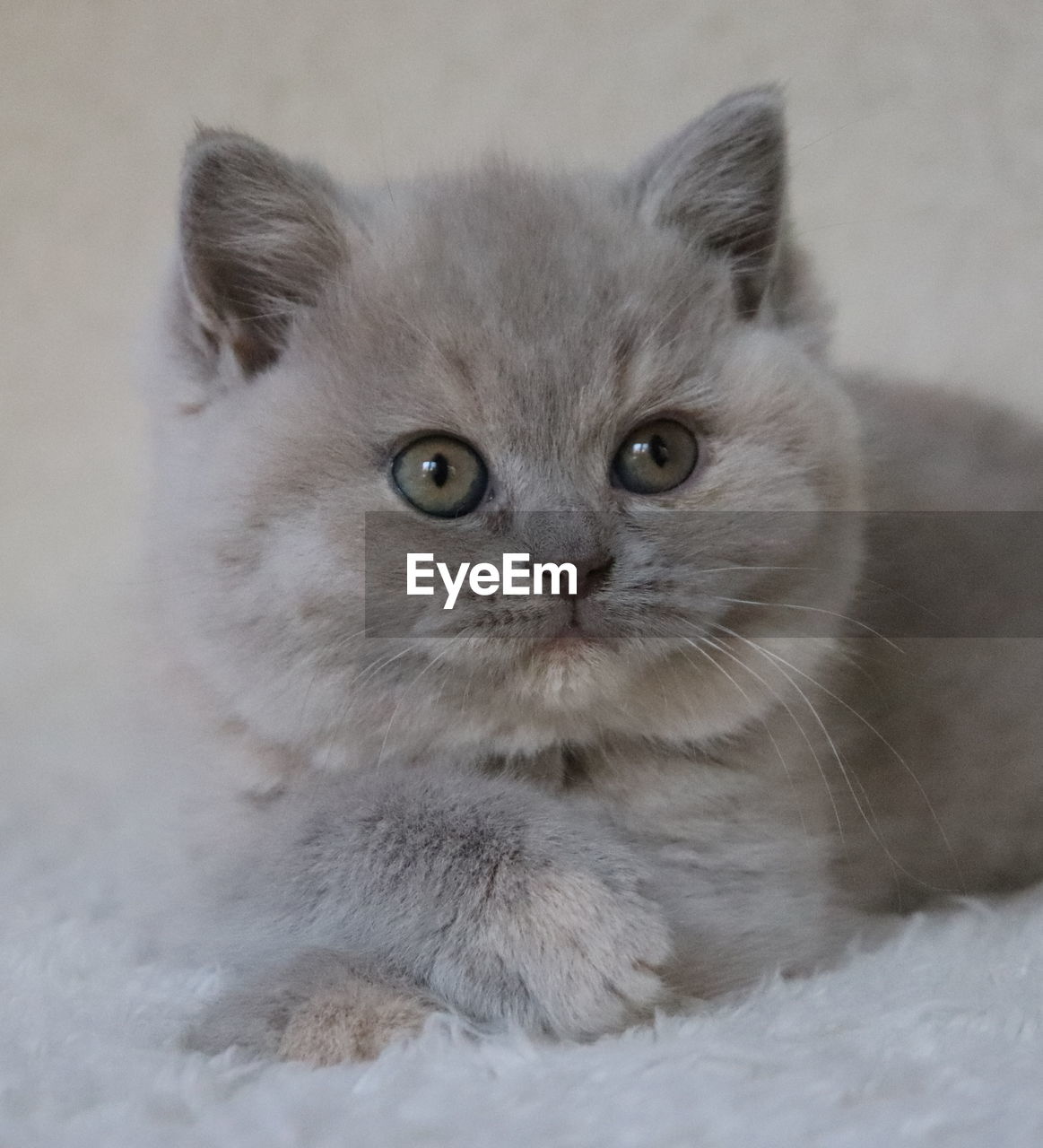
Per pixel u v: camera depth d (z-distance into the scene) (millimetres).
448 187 292
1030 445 354
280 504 261
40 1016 257
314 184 276
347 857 254
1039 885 316
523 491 258
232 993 250
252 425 268
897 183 456
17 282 496
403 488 260
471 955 243
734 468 270
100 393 493
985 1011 241
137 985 272
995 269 450
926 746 310
